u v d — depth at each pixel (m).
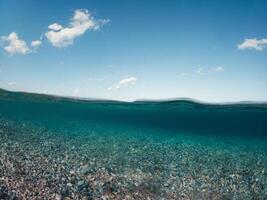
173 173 12.17
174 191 9.60
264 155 21.14
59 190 7.94
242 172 13.80
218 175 12.70
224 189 10.58
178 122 124.44
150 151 18.03
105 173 10.80
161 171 12.32
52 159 12.34
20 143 16.03
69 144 17.84
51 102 71.62
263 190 10.86
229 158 18.09
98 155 14.81
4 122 26.84
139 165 13.12
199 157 17.33
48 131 24.14
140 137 27.47
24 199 6.85
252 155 20.59
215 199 9.38
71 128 30.03
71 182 8.94
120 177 10.48
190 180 11.27
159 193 9.19
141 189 9.33
